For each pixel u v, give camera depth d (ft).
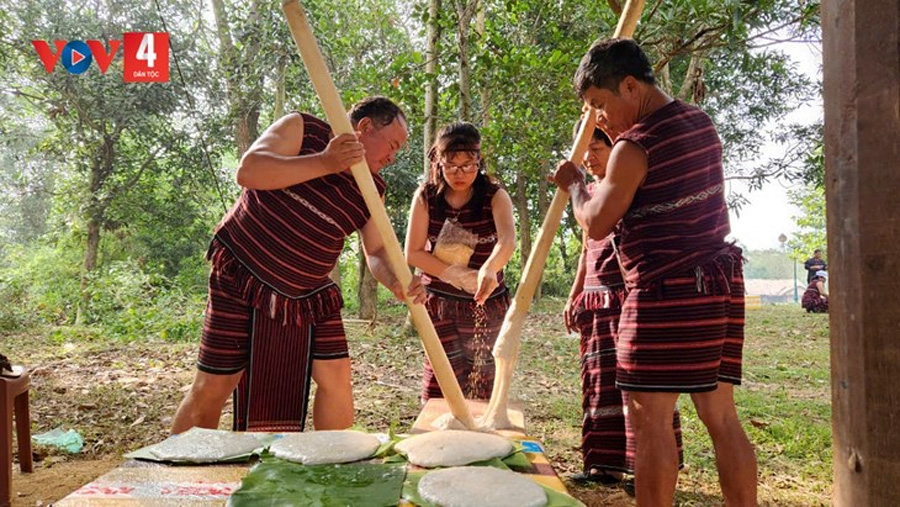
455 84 23.90
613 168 6.79
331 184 8.36
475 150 9.27
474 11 24.02
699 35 19.65
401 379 21.38
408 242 9.93
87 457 13.12
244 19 36.50
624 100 7.03
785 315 44.70
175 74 42.91
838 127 3.99
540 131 24.77
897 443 3.70
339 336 9.04
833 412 4.18
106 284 37.99
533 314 44.14
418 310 7.29
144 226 49.83
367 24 36.55
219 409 8.52
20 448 11.72
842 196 3.97
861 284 3.84
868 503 3.82
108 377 22.04
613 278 9.86
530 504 4.57
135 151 47.32
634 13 7.47
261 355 8.52
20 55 42.52
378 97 8.52
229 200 48.93
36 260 48.57
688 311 6.69
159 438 14.42
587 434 10.69
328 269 8.78
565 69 22.99
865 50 3.78
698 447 13.03
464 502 4.59
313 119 8.38
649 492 6.82
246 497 4.65
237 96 38.68
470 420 7.26
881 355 3.76
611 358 10.30
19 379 10.69
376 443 6.04
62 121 44.83
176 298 37.22
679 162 6.66
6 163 63.05
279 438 6.14
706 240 6.83
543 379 20.97
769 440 13.80
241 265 8.38
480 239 9.90
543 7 25.00
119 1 42.24
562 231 50.16
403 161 41.98
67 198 49.03
